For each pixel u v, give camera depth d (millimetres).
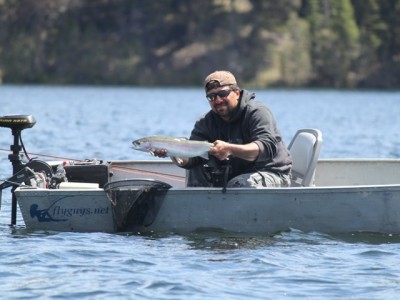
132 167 31047
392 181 31766
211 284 21359
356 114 118000
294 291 20922
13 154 27188
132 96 174500
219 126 25953
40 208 25812
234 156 25438
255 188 25312
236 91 25547
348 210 25531
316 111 127062
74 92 189625
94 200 25812
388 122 98125
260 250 24328
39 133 69625
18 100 146000
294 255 23906
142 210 25672
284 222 25531
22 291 20750
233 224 25594
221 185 25953
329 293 20812
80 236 25641
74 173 28906
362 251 24391
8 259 23391
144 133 73312
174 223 25797
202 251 24234
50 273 22219
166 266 22812
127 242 25172
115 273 22203
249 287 21188
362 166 31766
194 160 26062
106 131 74438
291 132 81188
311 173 27312
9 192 34938
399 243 25359
